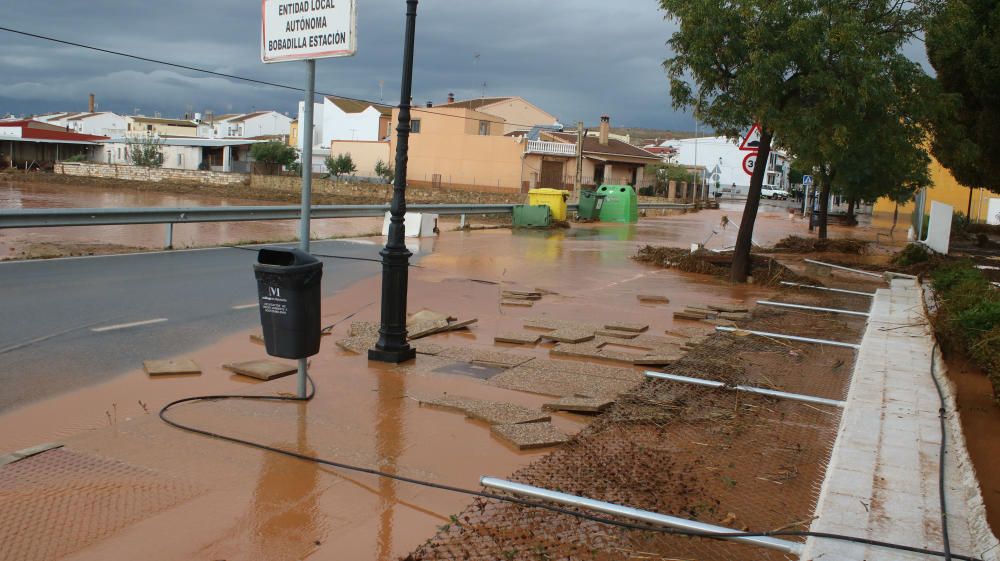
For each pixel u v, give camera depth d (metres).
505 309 10.41
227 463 4.64
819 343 8.51
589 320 9.76
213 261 13.70
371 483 4.44
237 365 6.80
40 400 5.75
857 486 4.24
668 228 29.22
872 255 21.38
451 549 3.64
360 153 67.81
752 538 3.74
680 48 14.04
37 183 51.75
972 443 5.45
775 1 12.52
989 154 18.27
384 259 7.18
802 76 12.70
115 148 79.12
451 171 60.72
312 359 7.30
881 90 12.41
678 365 7.30
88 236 18.16
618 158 63.59
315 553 3.61
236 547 3.63
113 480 4.33
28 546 3.54
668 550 3.70
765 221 38.75
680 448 5.11
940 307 9.95
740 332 8.91
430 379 6.70
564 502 4.14
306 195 6.41
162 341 7.78
